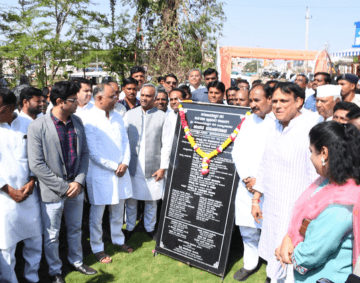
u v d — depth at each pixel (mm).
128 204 4008
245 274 3205
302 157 2318
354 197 1483
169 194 3580
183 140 3566
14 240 2805
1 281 2816
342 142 1513
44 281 3152
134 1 11258
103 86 3365
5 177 2748
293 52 10727
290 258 1751
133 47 11195
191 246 3385
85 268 3291
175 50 11344
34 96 3326
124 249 3748
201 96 5531
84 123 3406
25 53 9656
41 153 2863
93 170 3436
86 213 4727
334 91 3006
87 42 10805
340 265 1534
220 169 3311
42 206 2984
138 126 3869
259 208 2863
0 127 2771
